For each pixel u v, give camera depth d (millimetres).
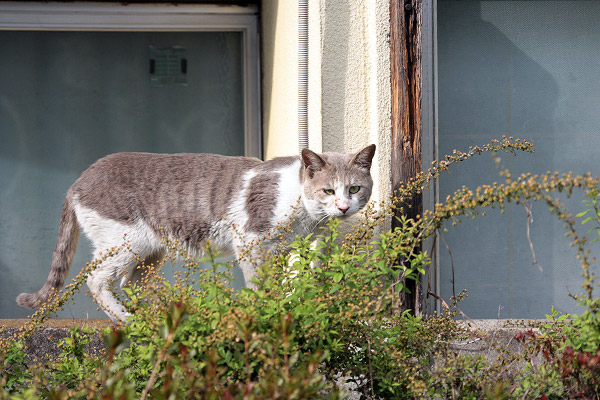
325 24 3629
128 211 3766
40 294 3893
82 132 4840
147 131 4902
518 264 3979
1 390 2312
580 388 2422
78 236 3979
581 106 4000
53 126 4812
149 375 2521
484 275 3957
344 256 2711
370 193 3582
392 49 3551
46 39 4758
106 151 4879
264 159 4852
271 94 4566
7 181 4801
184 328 2369
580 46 3969
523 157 3971
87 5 4684
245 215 3623
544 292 4004
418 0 3525
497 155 3928
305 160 3484
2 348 2764
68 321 3768
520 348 3336
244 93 4918
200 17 4801
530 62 3936
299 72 3750
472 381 2592
